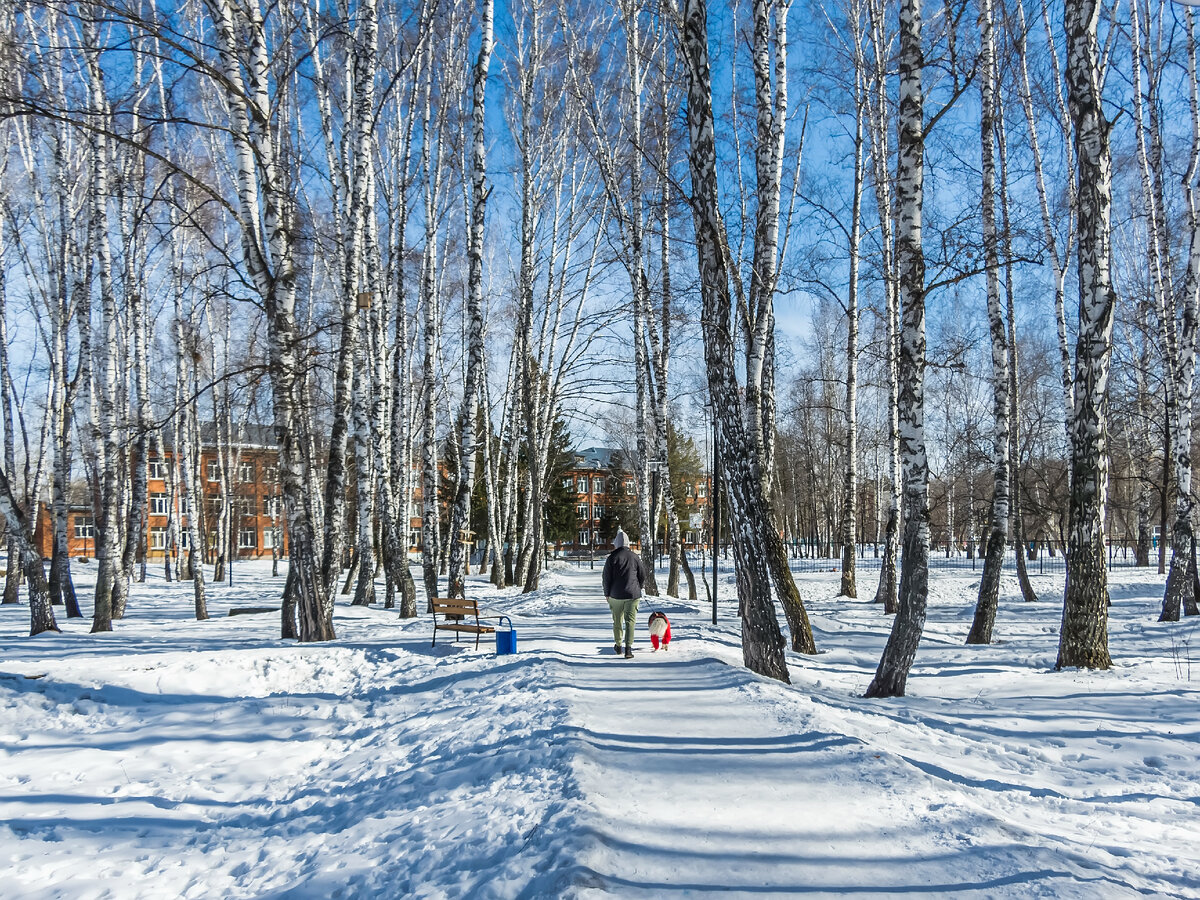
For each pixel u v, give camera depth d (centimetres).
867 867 361
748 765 520
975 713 797
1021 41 1402
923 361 919
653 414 2216
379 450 1984
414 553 6700
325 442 3941
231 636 1516
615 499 6644
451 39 2275
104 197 1695
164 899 466
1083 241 1077
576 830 391
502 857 394
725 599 2666
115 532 1678
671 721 647
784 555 1323
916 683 1028
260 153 1280
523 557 3272
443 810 501
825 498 4881
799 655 1268
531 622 1697
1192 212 1565
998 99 1477
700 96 966
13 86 1275
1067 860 370
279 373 1322
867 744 573
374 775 650
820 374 3906
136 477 2314
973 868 359
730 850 380
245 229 1312
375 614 1988
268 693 1029
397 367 2395
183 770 740
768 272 1366
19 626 1816
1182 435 1589
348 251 1630
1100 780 577
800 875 353
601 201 2575
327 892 414
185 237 2655
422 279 2494
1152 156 1752
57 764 752
